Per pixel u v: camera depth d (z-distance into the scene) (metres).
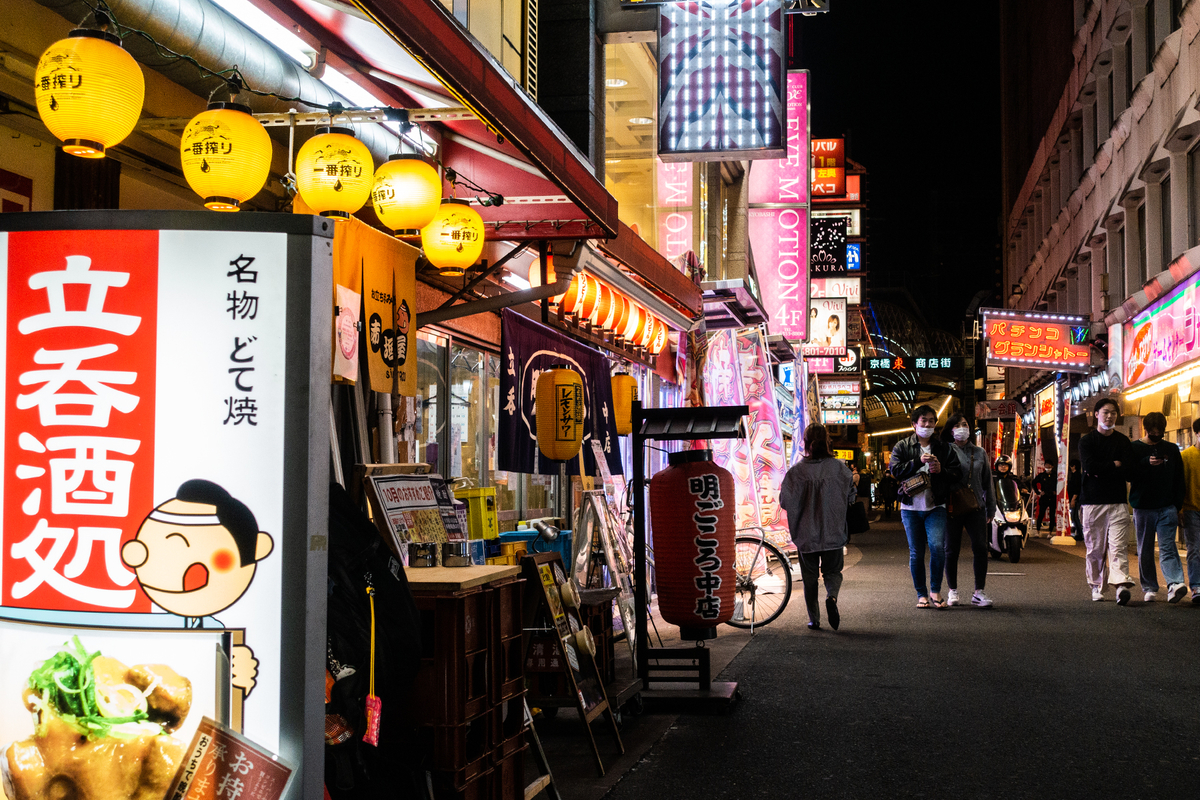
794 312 21.61
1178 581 11.07
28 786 2.49
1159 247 21.09
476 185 6.41
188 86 5.12
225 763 2.45
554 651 5.35
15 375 2.55
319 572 2.52
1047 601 11.67
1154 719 5.92
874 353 74.50
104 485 2.51
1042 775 4.81
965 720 5.95
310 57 5.27
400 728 3.68
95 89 3.46
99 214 2.54
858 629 9.72
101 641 2.49
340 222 4.76
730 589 6.80
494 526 7.10
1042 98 40.59
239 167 4.08
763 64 10.72
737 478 14.21
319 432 2.53
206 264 2.53
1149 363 21.30
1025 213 44.72
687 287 10.39
